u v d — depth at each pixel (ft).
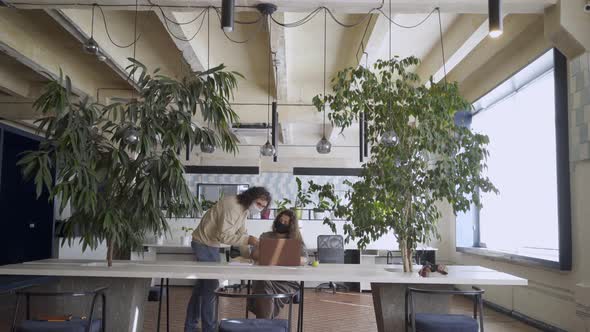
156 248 30.35
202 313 15.66
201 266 13.79
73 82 24.80
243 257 16.42
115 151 13.16
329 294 29.63
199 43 22.81
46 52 22.15
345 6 16.79
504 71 23.91
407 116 13.94
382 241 31.07
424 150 14.12
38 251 28.50
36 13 19.30
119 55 23.27
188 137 13.94
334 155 51.21
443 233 33.55
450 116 13.70
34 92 25.76
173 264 14.29
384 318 13.75
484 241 29.50
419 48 24.95
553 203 21.42
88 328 10.78
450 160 13.57
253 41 23.08
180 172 13.55
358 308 24.72
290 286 14.35
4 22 18.70
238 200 16.02
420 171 13.96
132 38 22.74
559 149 18.61
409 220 13.69
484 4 16.52
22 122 28.96
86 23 19.81
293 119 31.58
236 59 25.79
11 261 28.37
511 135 25.80
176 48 23.82
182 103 14.07
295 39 23.35
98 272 12.37
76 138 12.83
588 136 16.81
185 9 17.08
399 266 15.12
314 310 24.00
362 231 14.30
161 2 16.62
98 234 13.71
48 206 28.81
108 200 13.64
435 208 14.33
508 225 26.17
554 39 17.43
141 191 13.51
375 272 13.23
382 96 13.88
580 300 15.90
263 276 12.14
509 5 17.06
